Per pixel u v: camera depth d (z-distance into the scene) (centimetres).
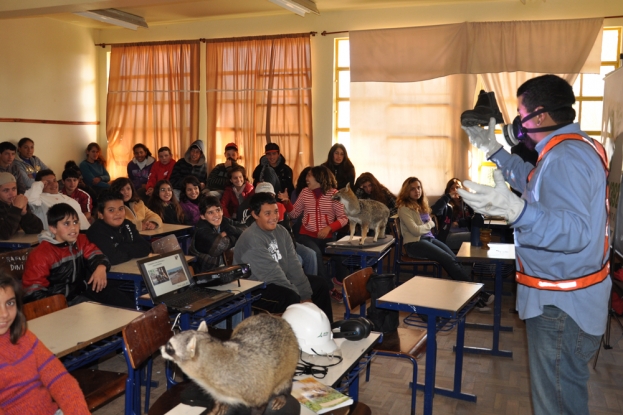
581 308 166
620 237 401
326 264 557
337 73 736
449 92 679
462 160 684
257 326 143
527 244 155
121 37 845
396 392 322
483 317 474
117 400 303
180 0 528
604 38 634
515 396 321
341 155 632
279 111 750
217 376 127
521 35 635
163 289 263
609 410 307
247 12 738
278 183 639
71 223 306
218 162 789
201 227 375
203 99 801
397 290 280
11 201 411
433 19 679
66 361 206
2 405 167
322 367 190
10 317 167
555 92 168
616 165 429
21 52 743
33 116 765
